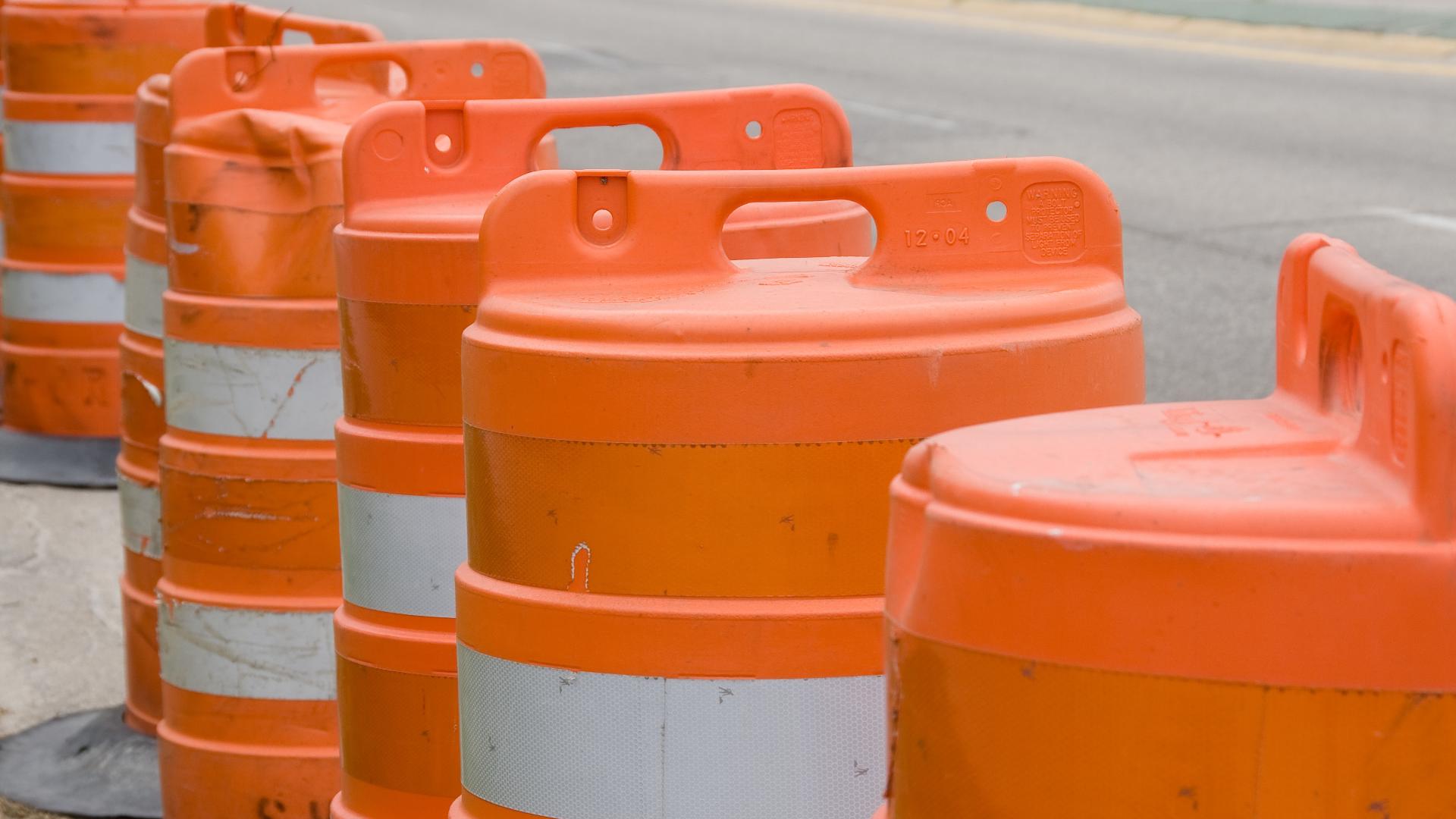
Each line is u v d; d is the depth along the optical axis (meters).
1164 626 1.52
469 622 2.32
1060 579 1.54
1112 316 2.37
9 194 7.60
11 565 6.39
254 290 3.86
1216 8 24.84
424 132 3.21
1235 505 1.51
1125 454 1.67
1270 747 1.51
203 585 3.98
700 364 2.11
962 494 1.61
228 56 4.09
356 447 3.09
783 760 2.18
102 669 5.50
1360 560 1.48
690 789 2.20
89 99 7.45
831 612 2.15
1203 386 8.09
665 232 2.45
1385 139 15.27
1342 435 1.71
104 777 4.66
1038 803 1.58
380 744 3.12
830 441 2.13
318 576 3.91
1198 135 15.59
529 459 2.20
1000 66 20.94
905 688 1.68
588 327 2.16
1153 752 1.53
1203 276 10.16
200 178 3.88
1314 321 1.82
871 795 2.20
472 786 2.36
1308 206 12.25
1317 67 20.31
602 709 2.21
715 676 2.17
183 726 4.06
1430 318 1.50
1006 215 2.48
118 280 7.49
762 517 2.14
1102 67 20.73
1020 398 2.20
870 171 2.47
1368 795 1.50
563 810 2.25
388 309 3.02
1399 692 1.49
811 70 20.58
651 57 21.72
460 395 3.01
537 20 25.84
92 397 7.55
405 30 23.94
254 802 3.98
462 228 3.00
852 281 2.49
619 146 14.89
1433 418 1.47
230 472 3.91
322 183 3.80
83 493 7.21
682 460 2.13
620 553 2.17
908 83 19.39
